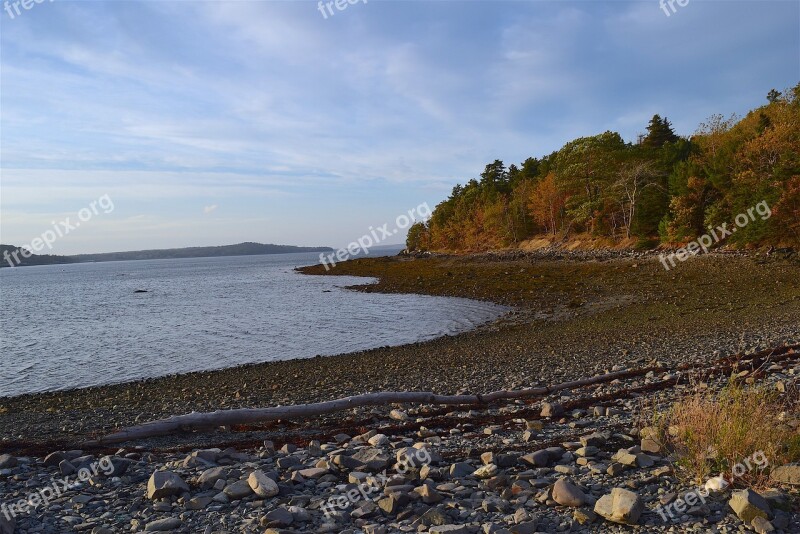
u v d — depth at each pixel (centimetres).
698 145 6781
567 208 7869
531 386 1280
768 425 605
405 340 2586
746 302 2609
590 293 3562
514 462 652
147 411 1329
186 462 687
